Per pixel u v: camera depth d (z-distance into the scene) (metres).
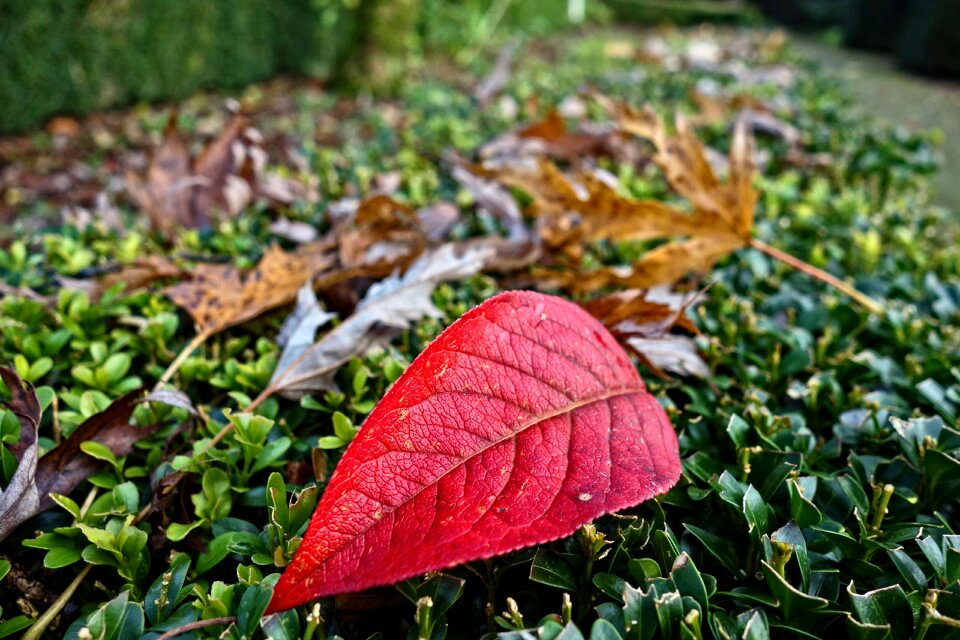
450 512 0.14
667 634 0.15
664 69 1.10
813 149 0.55
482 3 1.83
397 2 1.27
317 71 1.74
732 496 0.18
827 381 0.24
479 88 0.86
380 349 0.24
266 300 0.26
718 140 0.58
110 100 1.28
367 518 0.14
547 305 0.17
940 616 0.15
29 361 0.24
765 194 0.43
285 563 0.16
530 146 0.48
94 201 0.71
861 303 0.29
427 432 0.15
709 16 2.96
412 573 0.13
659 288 0.25
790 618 0.16
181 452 0.21
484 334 0.16
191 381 0.25
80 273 0.30
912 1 1.68
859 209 0.41
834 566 0.17
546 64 1.59
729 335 0.27
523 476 0.15
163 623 0.16
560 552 0.17
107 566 0.19
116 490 0.18
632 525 0.17
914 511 0.19
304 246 0.29
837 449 0.21
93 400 0.21
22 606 0.18
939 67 1.62
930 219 0.41
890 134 0.57
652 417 0.18
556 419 0.16
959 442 0.19
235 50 1.54
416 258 0.27
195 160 0.40
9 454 0.19
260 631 0.15
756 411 0.21
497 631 0.16
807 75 1.04
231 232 0.35
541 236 0.32
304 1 1.67
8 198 0.79
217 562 0.17
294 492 0.18
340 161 0.54
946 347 0.27
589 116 0.69
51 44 1.15
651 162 0.50
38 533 0.18
